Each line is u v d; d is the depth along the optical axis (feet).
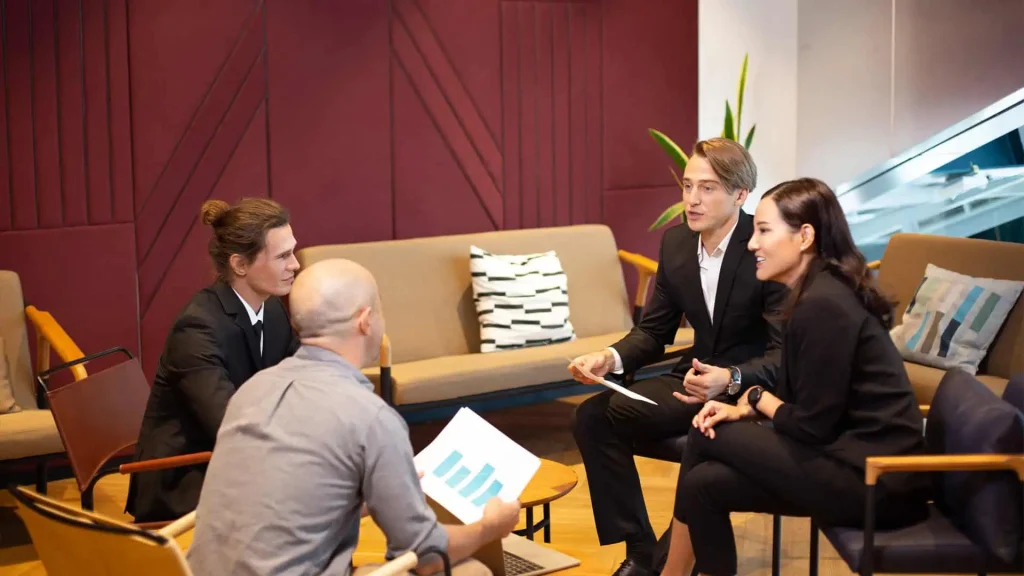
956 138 18.21
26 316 13.33
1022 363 12.75
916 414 8.00
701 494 8.51
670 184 19.15
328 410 6.55
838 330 7.97
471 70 17.06
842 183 19.69
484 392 14.12
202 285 15.21
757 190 20.11
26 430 11.61
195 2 14.83
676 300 10.80
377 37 16.21
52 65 14.06
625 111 18.56
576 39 17.98
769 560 10.97
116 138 14.52
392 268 15.08
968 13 17.79
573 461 14.55
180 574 5.61
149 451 9.36
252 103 15.34
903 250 14.82
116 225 14.64
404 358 14.83
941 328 13.38
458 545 6.91
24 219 14.07
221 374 9.23
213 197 15.19
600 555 11.08
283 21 15.46
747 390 9.34
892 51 18.75
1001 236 17.87
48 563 6.42
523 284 15.24
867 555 7.45
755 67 19.74
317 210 15.99
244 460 6.54
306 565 6.42
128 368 10.14
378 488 6.50
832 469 8.00
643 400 9.96
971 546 7.54
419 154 16.75
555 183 18.02
